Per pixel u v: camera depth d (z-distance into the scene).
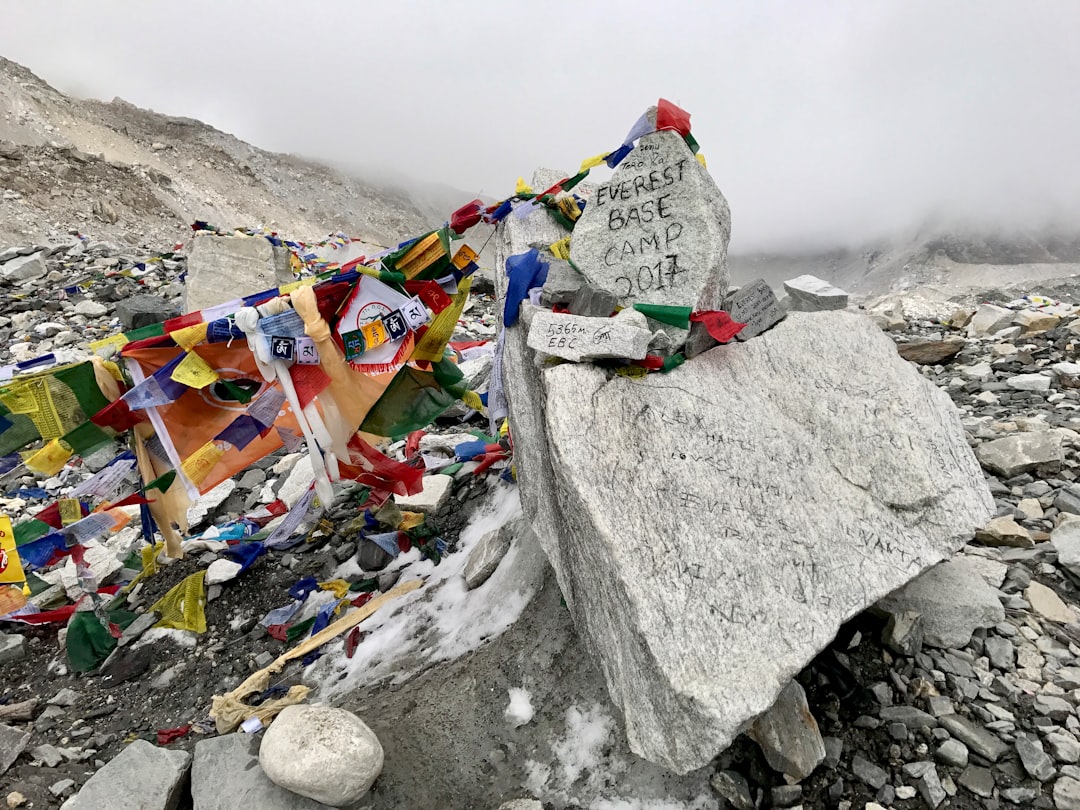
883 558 1.62
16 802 1.73
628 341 1.73
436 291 2.16
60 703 2.14
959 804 1.50
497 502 2.71
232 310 1.98
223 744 1.74
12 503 3.30
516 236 2.57
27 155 15.23
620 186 2.03
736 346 1.94
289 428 2.22
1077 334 4.09
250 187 30.02
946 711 1.65
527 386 2.00
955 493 1.74
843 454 1.77
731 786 1.54
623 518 1.52
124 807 1.61
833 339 2.02
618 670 1.49
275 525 2.87
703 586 1.47
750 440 1.72
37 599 2.57
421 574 2.54
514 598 2.10
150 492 2.17
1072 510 2.29
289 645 2.33
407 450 3.29
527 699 1.81
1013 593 1.98
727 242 2.06
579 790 1.62
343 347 2.07
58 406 1.91
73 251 7.80
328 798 1.55
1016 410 3.21
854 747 1.62
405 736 1.76
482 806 1.62
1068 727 1.59
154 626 2.42
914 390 1.92
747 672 1.37
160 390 1.94
